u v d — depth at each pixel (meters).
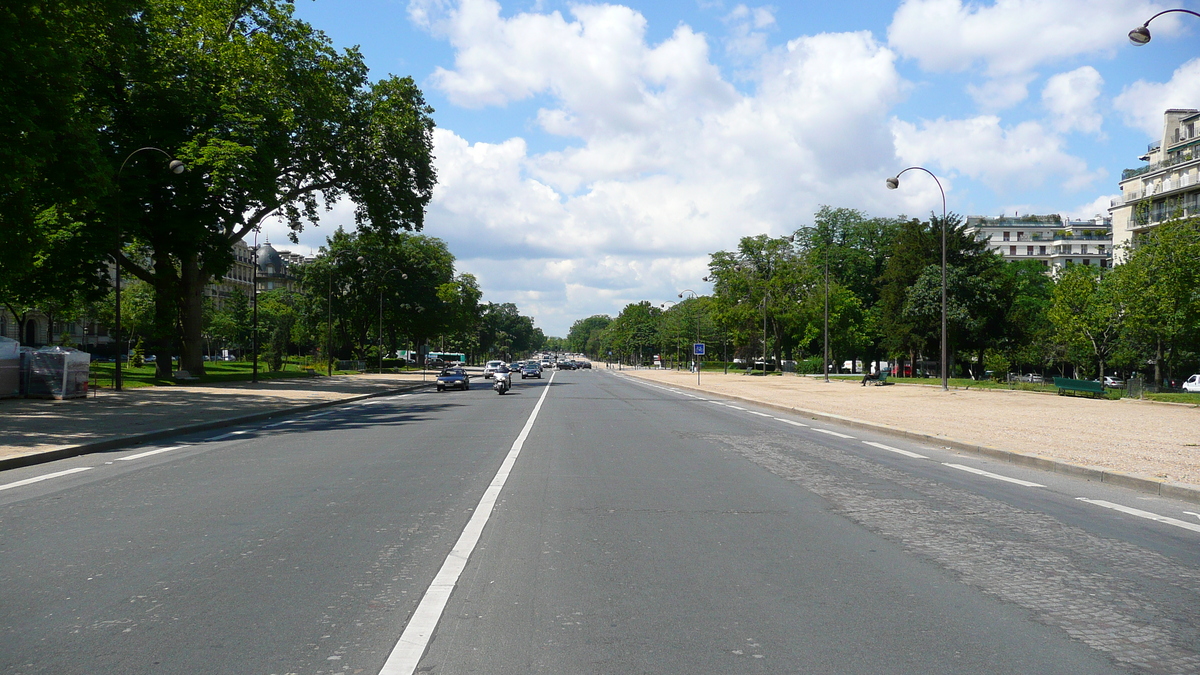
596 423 19.89
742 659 3.98
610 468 11.20
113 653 4.06
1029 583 5.36
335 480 10.02
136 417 19.59
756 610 4.77
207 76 34.53
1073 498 8.87
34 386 25.27
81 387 26.00
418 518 7.52
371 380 53.97
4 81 18.70
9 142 18.59
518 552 6.19
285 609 4.77
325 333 89.19
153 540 6.62
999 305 64.12
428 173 43.78
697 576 5.52
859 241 86.00
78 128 21.31
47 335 83.69
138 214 32.78
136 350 59.25
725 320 83.88
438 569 5.66
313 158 40.47
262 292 115.25
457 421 20.61
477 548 6.31
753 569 5.71
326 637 4.28
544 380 64.81
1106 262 129.75
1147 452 12.54
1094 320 47.16
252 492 9.08
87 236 31.09
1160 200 77.44
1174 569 5.73
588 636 4.31
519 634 4.34
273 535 6.79
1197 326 41.88
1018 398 32.50
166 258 37.31
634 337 165.00
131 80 32.62
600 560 5.95
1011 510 8.05
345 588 5.20
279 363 69.75
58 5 21.02
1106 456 11.91
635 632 4.38
